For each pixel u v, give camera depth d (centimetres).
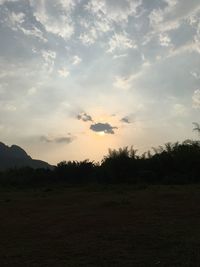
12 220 1661
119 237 1146
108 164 4444
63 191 3328
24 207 2122
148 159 4362
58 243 1131
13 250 1086
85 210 1789
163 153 4209
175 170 4022
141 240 1092
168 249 980
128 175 4316
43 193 3191
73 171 4994
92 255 972
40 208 2031
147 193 2416
